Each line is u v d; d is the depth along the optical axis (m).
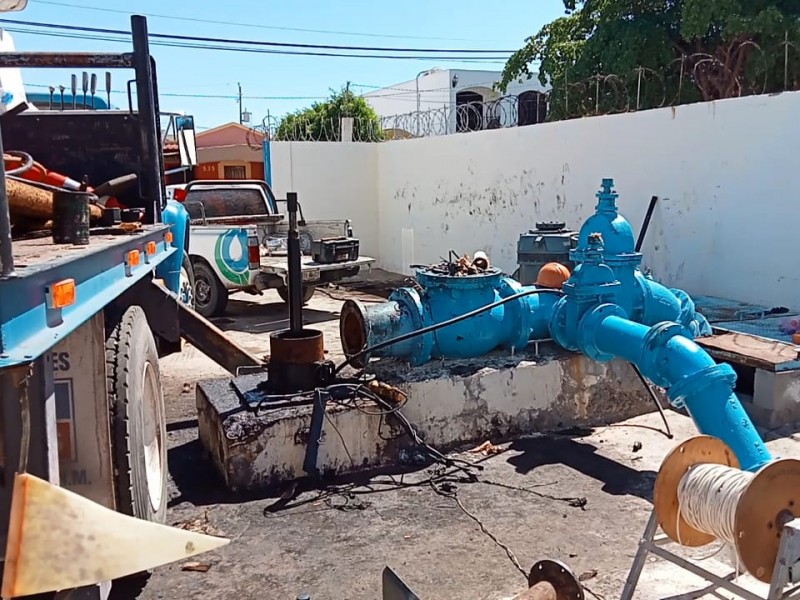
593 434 5.35
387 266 15.09
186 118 7.15
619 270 5.50
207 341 6.09
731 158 7.51
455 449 5.08
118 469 2.98
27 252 2.29
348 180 14.84
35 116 4.32
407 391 4.93
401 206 14.36
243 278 9.97
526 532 3.83
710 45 11.33
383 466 4.74
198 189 10.99
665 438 5.23
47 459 2.01
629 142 8.81
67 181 3.55
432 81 25.39
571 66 12.45
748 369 5.77
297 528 3.92
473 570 3.45
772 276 7.16
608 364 5.59
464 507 4.14
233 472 4.36
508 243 11.31
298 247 4.83
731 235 7.56
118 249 2.83
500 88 14.81
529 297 5.61
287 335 4.94
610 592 3.26
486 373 5.18
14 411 1.88
